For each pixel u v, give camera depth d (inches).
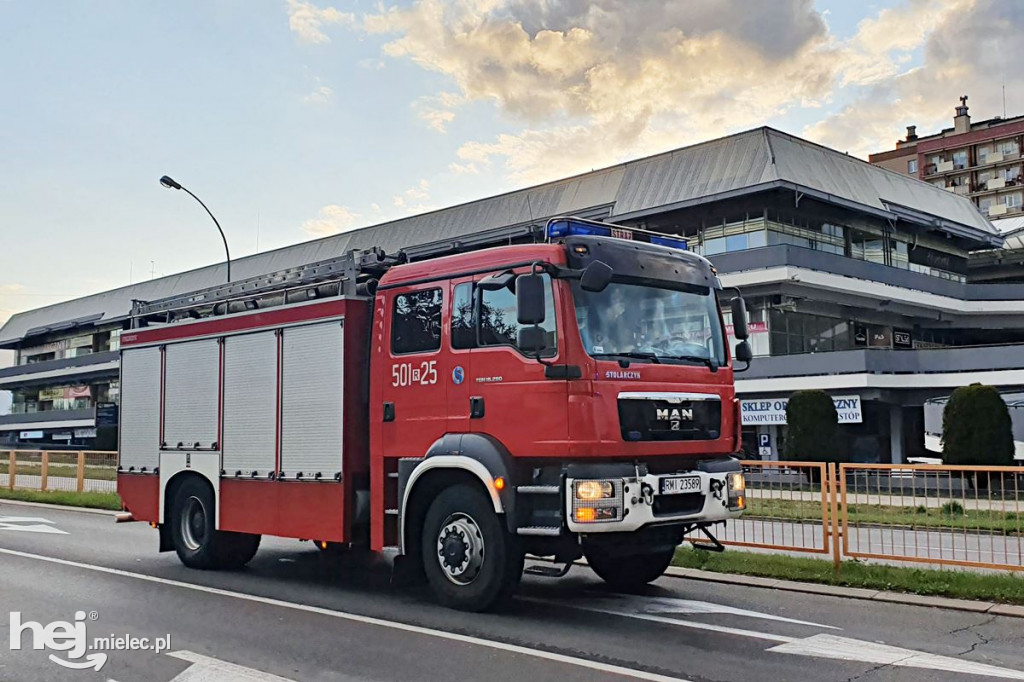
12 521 680.4
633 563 362.0
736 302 355.6
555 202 1434.5
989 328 1642.5
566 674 235.3
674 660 248.8
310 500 361.1
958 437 829.8
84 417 2453.2
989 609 314.5
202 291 442.3
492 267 315.9
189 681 235.5
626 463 291.9
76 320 2657.5
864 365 1160.8
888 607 324.2
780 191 1206.3
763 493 412.5
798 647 263.3
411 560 328.5
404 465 330.0
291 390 376.5
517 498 296.4
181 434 433.1
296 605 334.3
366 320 362.0
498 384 306.7
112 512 752.3
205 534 418.3
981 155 3287.4
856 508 381.4
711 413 326.6
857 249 1425.9
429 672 239.0
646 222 1347.2
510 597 312.0
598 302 304.2
